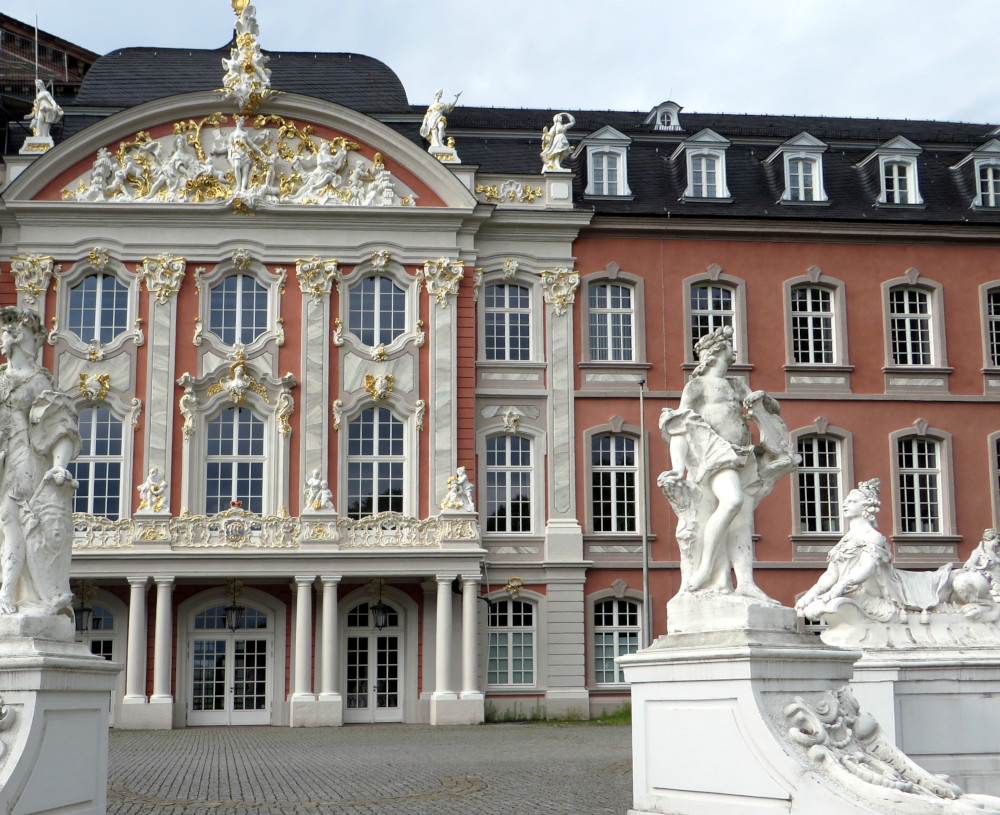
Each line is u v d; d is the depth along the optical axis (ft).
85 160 135.95
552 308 142.31
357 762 81.56
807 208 149.28
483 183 142.51
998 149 154.30
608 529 140.67
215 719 129.80
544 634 136.46
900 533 143.64
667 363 143.54
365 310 137.80
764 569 140.46
